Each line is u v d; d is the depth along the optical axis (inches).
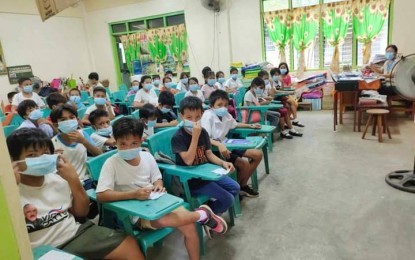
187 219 62.1
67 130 77.0
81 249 51.8
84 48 318.3
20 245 25.5
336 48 227.1
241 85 216.7
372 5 209.8
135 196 57.1
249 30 250.7
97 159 67.9
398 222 80.7
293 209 91.6
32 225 49.8
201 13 263.3
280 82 201.3
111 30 309.3
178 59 283.3
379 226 79.7
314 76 227.3
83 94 221.6
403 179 101.0
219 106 98.6
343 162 124.6
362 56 223.0
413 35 205.2
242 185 100.7
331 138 157.9
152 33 287.9
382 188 100.1
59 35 291.3
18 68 255.1
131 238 55.5
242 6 247.9
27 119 116.3
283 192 103.0
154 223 59.1
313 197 97.9
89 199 62.0
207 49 269.0
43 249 46.1
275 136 170.7
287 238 77.7
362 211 87.4
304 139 160.6
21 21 257.6
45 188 52.5
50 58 283.7
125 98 216.2
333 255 70.2
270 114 156.6
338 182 107.0
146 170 65.3
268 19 240.7
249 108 147.3
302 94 229.9
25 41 261.1
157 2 279.0
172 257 73.5
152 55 293.4
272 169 124.0
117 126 60.4
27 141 48.8
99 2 305.4
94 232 55.1
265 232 81.0
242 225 85.2
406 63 93.6
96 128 94.6
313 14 227.0
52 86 265.3
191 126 77.9
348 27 221.9
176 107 157.8
